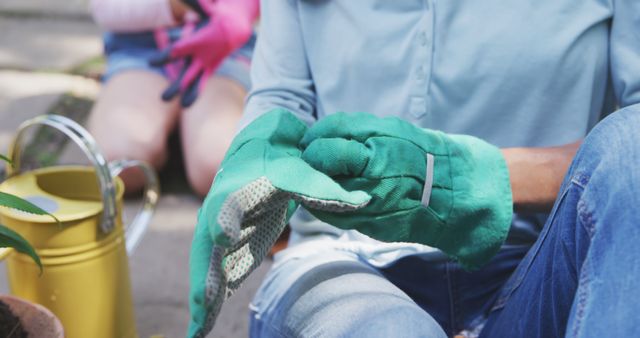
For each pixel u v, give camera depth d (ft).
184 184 8.21
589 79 4.36
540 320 3.76
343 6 4.48
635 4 4.30
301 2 4.56
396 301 3.86
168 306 6.21
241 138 3.88
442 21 4.36
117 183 5.30
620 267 3.17
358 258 4.42
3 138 8.87
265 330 4.17
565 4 4.33
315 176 3.63
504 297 4.20
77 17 13.26
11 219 4.85
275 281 4.29
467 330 4.48
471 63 4.36
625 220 3.21
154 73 8.25
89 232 4.91
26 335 4.33
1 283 6.37
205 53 8.02
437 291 4.43
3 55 11.45
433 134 4.00
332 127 3.89
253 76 4.75
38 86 10.42
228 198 3.43
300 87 4.63
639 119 3.43
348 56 4.48
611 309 3.15
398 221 3.86
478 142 4.05
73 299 4.93
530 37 4.33
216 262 3.37
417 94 4.40
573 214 3.54
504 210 3.96
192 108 7.89
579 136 4.40
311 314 3.95
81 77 10.81
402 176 3.80
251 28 8.14
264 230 3.64
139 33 8.39
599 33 4.37
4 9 13.38
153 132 7.80
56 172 5.29
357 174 3.78
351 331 3.75
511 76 4.35
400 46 4.42
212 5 7.97
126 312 5.26
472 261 4.03
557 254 3.64
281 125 3.91
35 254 4.29
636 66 4.30
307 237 4.58
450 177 3.94
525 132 4.42
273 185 3.54
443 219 3.93
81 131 4.90
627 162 3.32
